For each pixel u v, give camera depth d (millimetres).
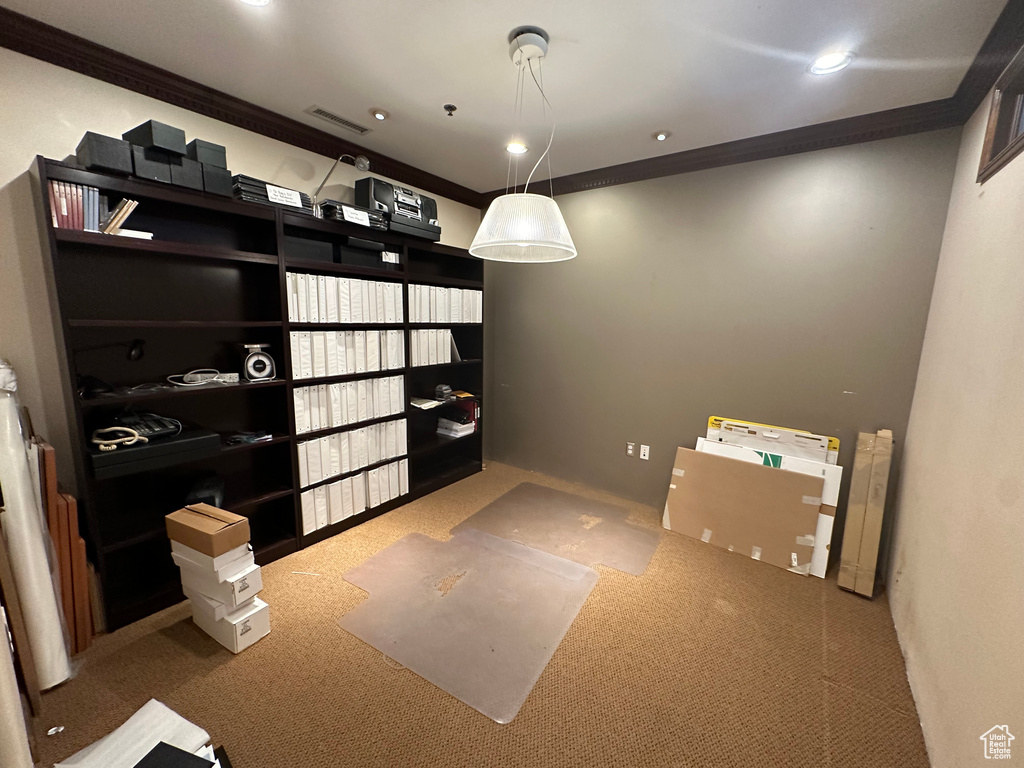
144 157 1598
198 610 1758
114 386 1812
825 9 1390
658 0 1364
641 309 2953
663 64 1717
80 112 1691
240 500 2154
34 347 1681
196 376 1964
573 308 3266
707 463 2643
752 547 2416
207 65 1772
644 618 1895
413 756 1278
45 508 1526
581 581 2150
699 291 2717
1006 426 1137
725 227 2586
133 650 1651
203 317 2104
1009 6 1325
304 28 1528
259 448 2418
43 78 1603
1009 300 1222
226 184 1833
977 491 1262
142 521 1908
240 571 1696
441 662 1626
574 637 1771
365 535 2557
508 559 2330
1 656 945
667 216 2777
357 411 2586
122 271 1833
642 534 2645
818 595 2090
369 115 2191
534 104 2057
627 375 3076
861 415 2299
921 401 2000
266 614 1733
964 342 1548
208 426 2193
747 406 2633
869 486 2150
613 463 3219
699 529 2600
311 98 2029
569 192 3160
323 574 2158
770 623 1880
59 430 1758
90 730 1333
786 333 2465
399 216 2598
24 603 1402
